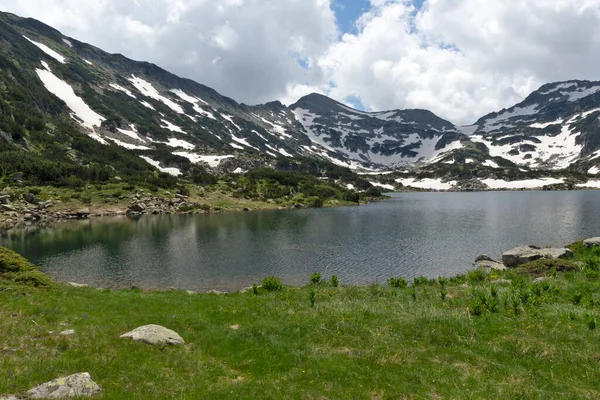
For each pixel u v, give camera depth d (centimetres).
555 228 7738
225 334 1591
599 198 16812
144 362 1262
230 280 4228
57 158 15288
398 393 1084
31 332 1481
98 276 4334
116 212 11275
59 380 1036
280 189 17162
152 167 19462
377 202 18600
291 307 2031
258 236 7219
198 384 1126
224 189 16112
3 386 996
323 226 8700
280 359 1341
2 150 13312
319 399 1052
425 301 2106
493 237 6894
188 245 6250
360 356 1340
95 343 1402
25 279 2327
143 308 2020
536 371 1207
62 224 8931
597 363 1233
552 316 1698
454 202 17075
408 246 6156
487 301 1848
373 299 2245
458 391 1086
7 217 9131
